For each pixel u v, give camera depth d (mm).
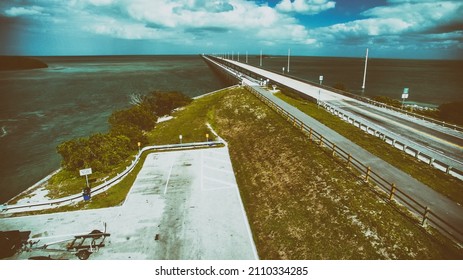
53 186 29797
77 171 32281
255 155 33594
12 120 62562
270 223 21703
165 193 27172
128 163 33781
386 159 25141
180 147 39188
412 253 15016
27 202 26391
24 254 19547
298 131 34000
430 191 19797
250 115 46562
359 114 41344
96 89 106500
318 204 21203
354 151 26984
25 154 43156
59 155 42594
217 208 24609
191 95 92188
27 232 21000
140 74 168000
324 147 28547
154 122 51688
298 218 20953
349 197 20375
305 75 165750
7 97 90812
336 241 17641
